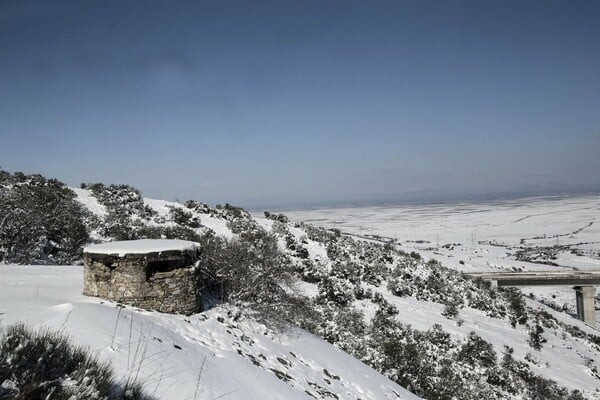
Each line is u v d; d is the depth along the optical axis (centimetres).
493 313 2931
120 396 490
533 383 1966
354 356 1360
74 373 458
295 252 2741
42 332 577
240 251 1291
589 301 4569
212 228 2941
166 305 966
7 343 462
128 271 945
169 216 2920
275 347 1021
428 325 2248
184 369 665
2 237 1653
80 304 793
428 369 1644
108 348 627
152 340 727
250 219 3575
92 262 964
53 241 1895
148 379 585
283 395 770
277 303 1257
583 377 2359
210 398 615
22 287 999
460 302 2936
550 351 2630
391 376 1400
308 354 1080
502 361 2097
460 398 1523
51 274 1208
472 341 2156
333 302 2033
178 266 992
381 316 2023
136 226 2444
